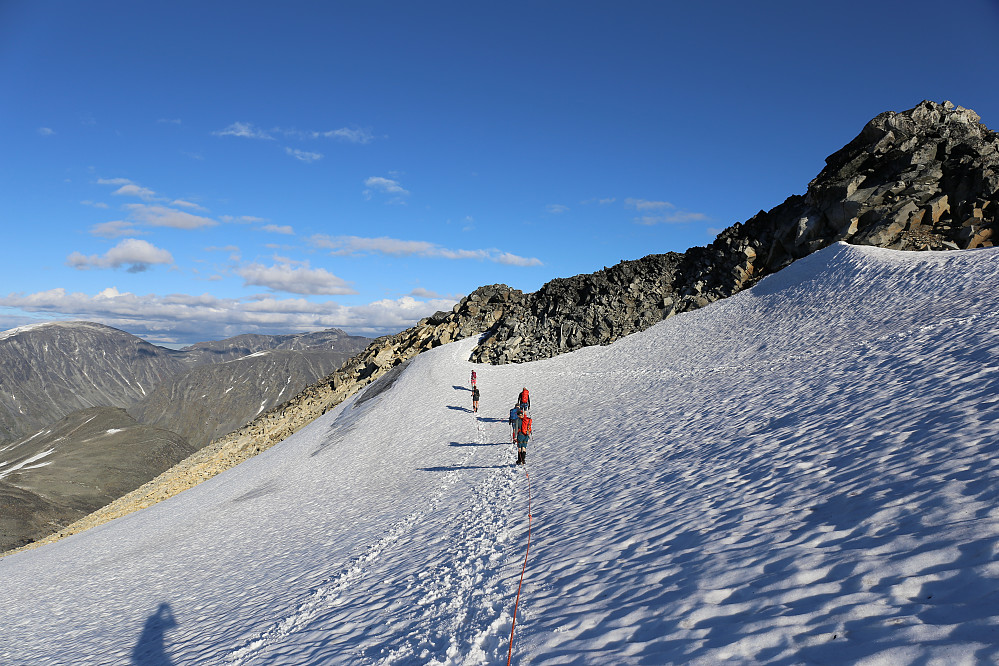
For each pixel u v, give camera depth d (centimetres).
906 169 3444
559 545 932
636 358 3500
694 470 1128
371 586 1103
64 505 18888
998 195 2927
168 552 2434
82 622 1764
